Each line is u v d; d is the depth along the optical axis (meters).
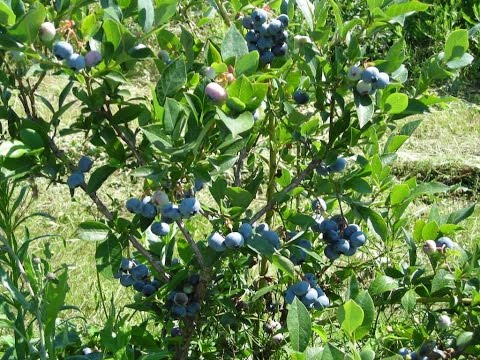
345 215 0.90
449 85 2.64
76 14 0.75
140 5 0.68
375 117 0.76
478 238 1.51
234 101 0.63
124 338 0.71
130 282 0.80
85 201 1.75
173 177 0.69
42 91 2.29
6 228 0.72
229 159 0.66
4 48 0.63
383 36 2.34
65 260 1.50
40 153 0.72
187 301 0.77
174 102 0.65
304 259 0.82
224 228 0.74
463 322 0.82
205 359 0.88
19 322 0.70
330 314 0.96
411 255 0.85
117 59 0.69
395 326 0.88
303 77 0.88
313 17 0.80
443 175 2.00
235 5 0.85
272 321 0.92
